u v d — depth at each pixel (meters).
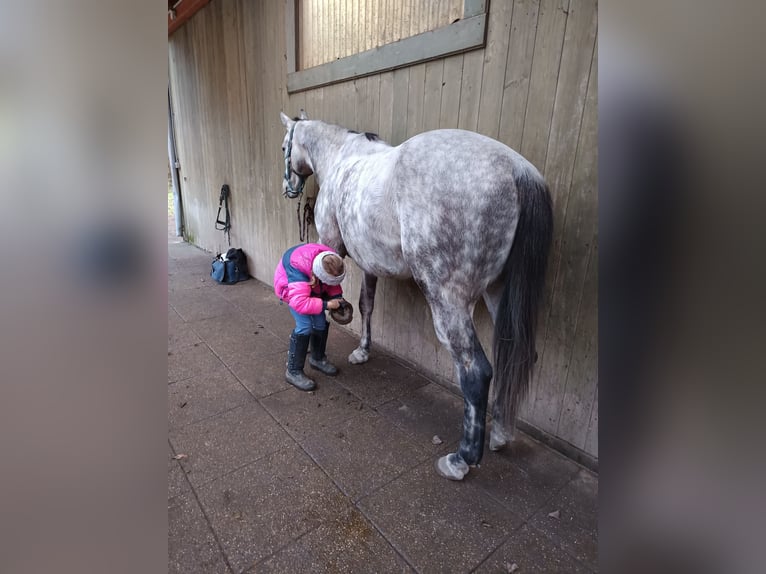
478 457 1.43
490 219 1.29
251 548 1.19
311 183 2.94
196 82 4.30
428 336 2.16
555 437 1.66
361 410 1.89
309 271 1.93
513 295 1.33
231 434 1.70
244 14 3.20
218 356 2.39
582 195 1.44
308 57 2.69
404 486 1.44
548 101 1.47
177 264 4.42
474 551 1.20
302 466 1.53
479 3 1.58
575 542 1.24
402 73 1.98
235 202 4.05
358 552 1.19
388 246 1.59
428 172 1.35
